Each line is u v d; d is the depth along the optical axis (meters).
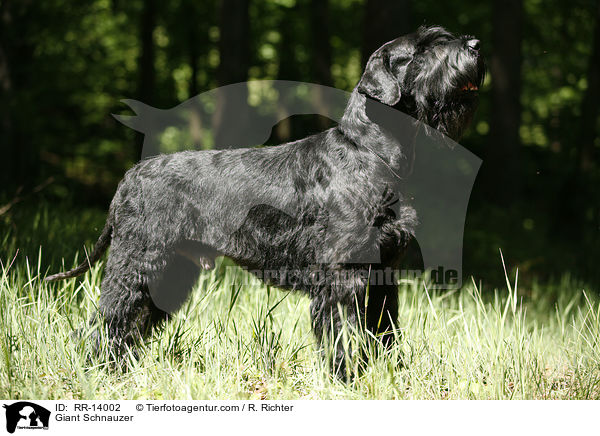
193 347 6.42
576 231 16.47
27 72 17.95
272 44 30.83
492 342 6.33
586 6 22.42
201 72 32.91
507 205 18.05
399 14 14.08
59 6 18.33
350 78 30.70
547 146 24.91
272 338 6.33
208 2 28.72
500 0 18.12
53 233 9.41
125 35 27.67
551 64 25.06
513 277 13.34
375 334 6.40
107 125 25.20
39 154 20.19
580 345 6.83
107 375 6.26
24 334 6.38
